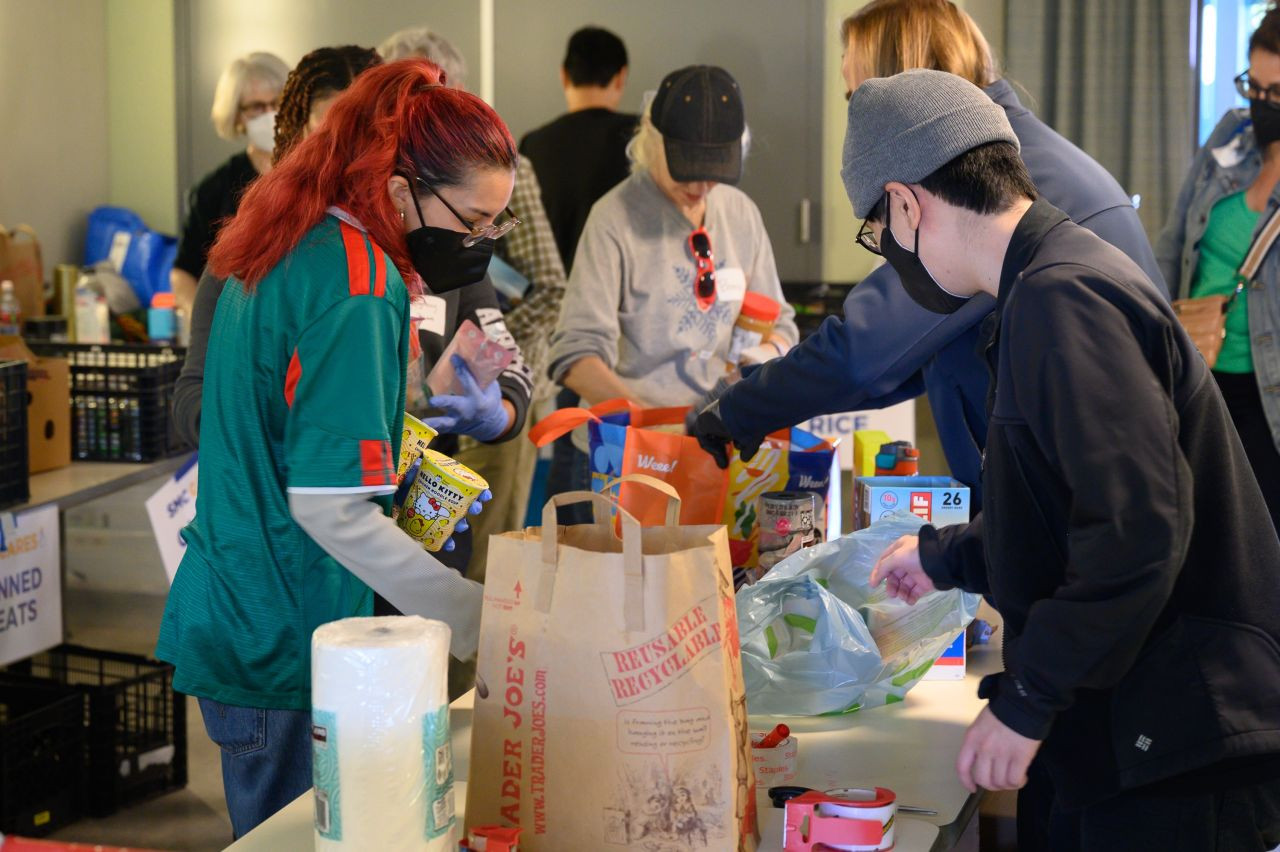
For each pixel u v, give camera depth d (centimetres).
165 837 356
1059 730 151
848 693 191
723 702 142
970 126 153
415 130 175
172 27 683
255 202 175
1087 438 135
